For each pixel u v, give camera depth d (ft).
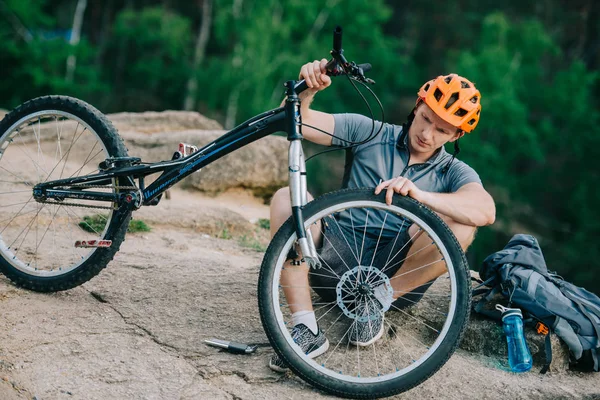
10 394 7.75
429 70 102.83
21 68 76.74
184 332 9.52
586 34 99.30
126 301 10.27
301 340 8.68
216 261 12.52
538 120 89.86
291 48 87.35
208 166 19.43
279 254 8.38
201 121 23.44
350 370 8.88
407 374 8.21
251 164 19.61
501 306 9.78
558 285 10.03
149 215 15.43
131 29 87.66
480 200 8.87
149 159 19.80
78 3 88.12
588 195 80.38
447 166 9.53
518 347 9.43
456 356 9.74
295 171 8.59
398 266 9.27
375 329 9.22
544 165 85.97
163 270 11.63
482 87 81.10
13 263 10.39
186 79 87.40
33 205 14.35
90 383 8.10
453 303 8.23
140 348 8.97
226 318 10.05
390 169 9.50
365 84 8.93
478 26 103.55
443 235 8.33
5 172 16.80
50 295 10.21
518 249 10.38
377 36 91.20
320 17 89.66
